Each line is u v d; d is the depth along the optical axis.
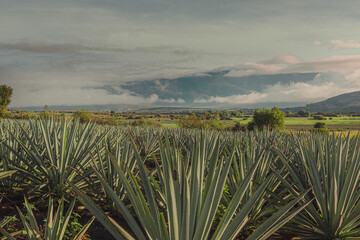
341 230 3.45
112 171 4.94
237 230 2.17
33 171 5.21
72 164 5.07
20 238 3.51
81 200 2.13
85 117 30.23
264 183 2.27
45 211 4.59
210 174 2.10
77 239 2.87
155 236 2.12
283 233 3.97
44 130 5.02
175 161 2.18
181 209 2.01
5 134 6.14
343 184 3.59
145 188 2.17
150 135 11.20
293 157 5.58
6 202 4.79
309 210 3.63
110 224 2.08
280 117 32.78
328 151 3.67
